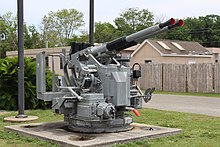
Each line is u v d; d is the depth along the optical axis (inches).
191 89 801.6
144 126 299.1
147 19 2356.1
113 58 280.4
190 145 244.7
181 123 341.4
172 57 1127.6
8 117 374.3
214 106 509.0
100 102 259.0
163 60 1122.0
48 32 2208.4
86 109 257.4
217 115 406.9
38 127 297.4
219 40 2076.8
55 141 246.7
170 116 391.2
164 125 327.9
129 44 263.4
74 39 2101.4
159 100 603.5
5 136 272.8
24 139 261.7
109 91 263.6
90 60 274.5
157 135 268.4
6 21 1983.3
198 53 1221.1
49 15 2300.7
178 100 602.5
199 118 378.0
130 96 273.7
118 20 2388.0
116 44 264.4
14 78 473.1
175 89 832.3
